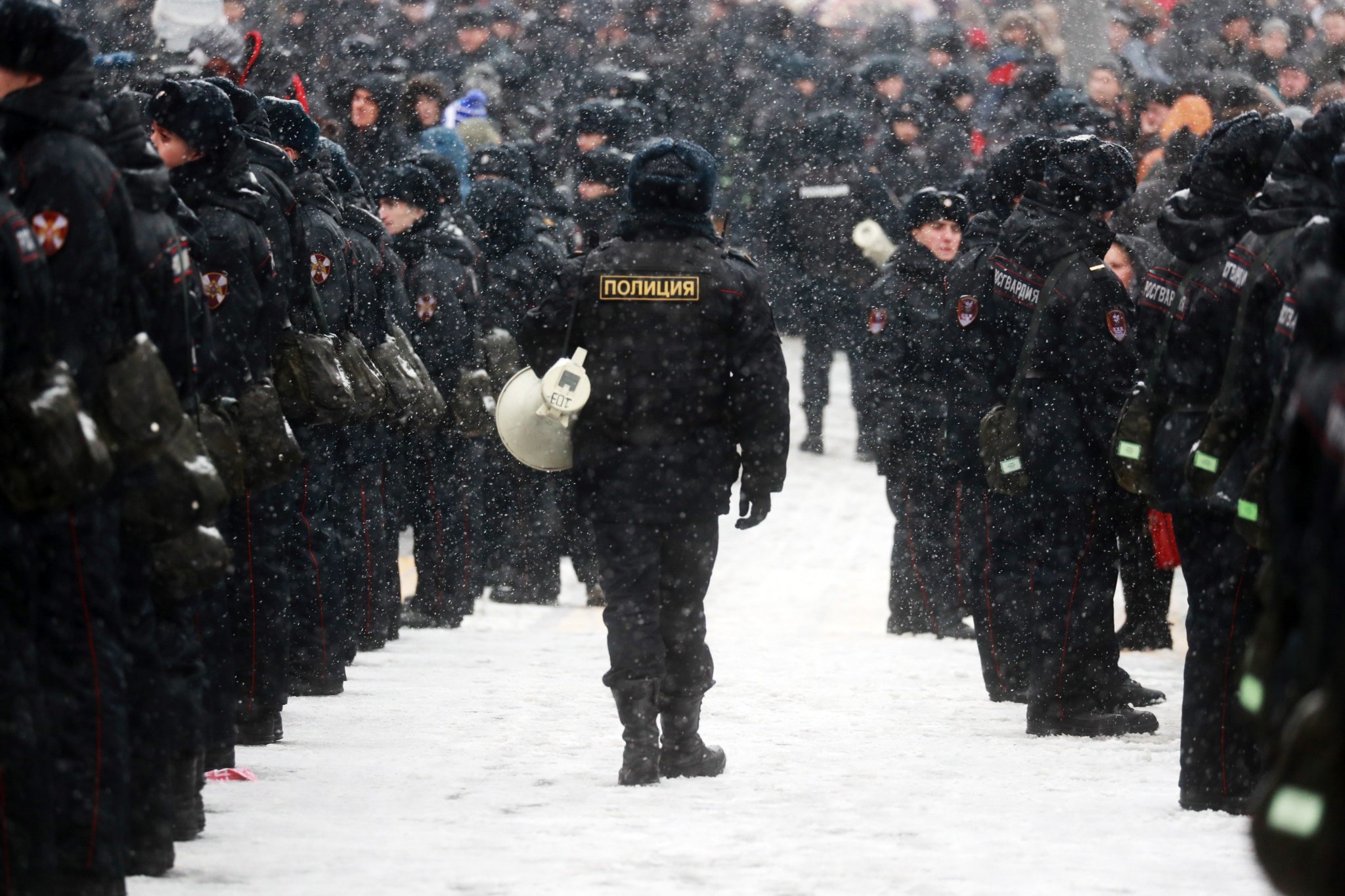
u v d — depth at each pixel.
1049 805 20.09
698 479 21.05
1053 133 36.88
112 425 15.16
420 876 16.30
